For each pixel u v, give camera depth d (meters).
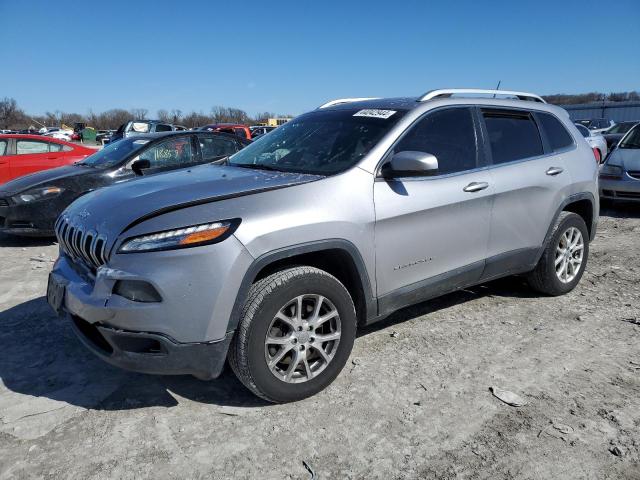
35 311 4.54
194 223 2.71
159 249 2.65
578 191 4.66
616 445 2.66
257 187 3.03
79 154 10.16
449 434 2.77
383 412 2.97
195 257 2.66
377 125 3.63
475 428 2.82
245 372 2.87
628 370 3.42
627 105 43.31
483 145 4.00
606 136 17.00
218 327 2.74
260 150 4.06
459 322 4.21
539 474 2.47
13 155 9.51
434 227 3.57
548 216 4.41
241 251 2.74
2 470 2.50
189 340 2.71
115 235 2.77
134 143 7.53
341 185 3.17
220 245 2.71
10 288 5.19
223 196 2.89
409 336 3.95
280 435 2.77
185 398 3.13
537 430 2.79
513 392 3.16
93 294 2.77
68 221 3.29
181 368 2.76
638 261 6.00
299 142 3.85
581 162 4.74
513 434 2.76
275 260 2.86
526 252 4.31
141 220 2.77
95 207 3.13
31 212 6.83
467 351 3.70
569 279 4.80
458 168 3.79
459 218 3.71
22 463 2.55
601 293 4.89
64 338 3.97
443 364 3.51
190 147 7.64
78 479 2.45
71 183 6.95
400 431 2.80
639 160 8.85
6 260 6.36
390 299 3.44
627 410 2.97
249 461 2.57
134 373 3.44
